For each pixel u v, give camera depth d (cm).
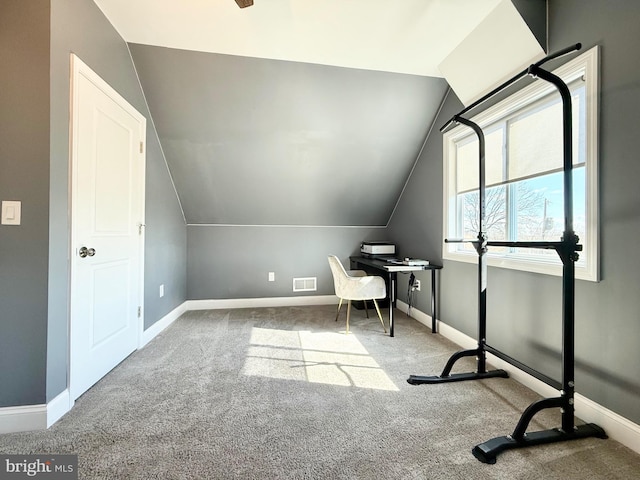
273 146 311
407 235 366
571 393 137
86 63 175
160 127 279
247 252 396
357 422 151
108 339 203
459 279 262
